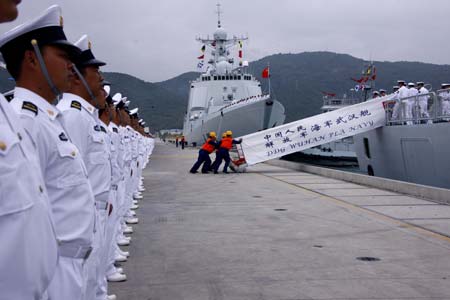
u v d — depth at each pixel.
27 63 2.19
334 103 27.95
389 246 6.07
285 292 4.41
